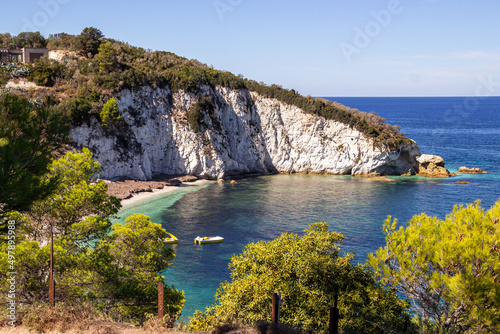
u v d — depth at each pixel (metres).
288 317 18.80
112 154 81.50
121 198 71.12
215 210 67.88
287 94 110.75
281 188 87.12
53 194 15.66
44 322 14.98
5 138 13.96
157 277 25.62
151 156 91.81
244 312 19.48
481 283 13.66
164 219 61.94
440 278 15.00
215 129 100.81
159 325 15.59
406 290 16.78
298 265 20.80
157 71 100.50
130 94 88.44
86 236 25.19
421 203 72.00
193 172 95.62
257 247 22.94
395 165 102.00
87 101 78.38
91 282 21.73
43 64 89.38
